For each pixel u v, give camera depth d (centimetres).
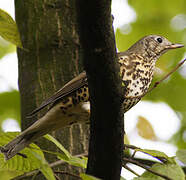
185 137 1645
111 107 793
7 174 1102
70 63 1101
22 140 1045
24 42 1116
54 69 1096
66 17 1121
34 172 866
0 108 1670
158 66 1636
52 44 1104
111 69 762
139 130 1344
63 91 1037
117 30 1673
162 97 1662
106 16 711
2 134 767
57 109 1091
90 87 787
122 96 793
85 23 710
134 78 1180
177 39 1723
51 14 1118
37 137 1077
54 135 1091
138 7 1727
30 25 1117
